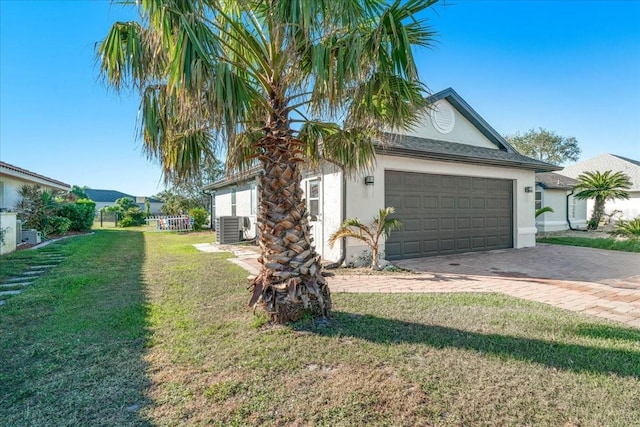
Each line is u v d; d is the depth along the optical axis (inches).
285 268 153.8
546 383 104.0
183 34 109.2
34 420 87.9
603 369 112.5
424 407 92.4
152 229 882.8
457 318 162.4
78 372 112.3
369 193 323.9
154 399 97.1
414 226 354.0
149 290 218.2
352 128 171.5
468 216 395.2
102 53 135.6
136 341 136.8
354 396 97.3
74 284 233.0
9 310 177.5
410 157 340.2
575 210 780.0
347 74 121.1
